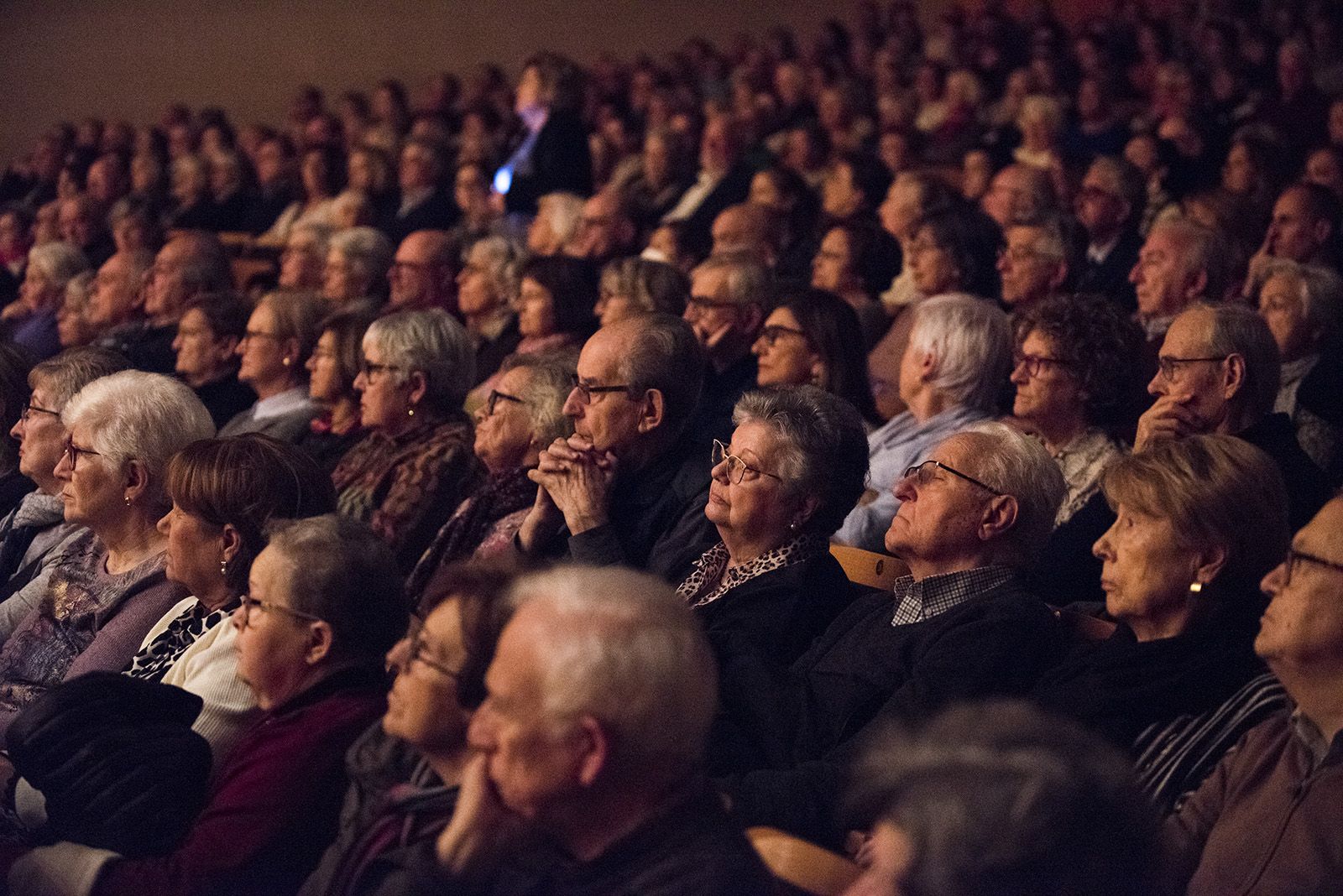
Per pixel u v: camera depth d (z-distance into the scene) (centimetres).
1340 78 2048
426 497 761
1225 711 456
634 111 2369
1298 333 789
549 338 972
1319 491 630
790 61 2389
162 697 500
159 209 2055
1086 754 256
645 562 640
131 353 1125
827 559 584
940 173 1658
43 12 3030
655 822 337
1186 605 468
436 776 423
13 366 828
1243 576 465
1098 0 2691
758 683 526
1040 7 2519
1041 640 510
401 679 409
